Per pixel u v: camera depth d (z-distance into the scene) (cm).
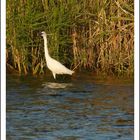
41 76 1903
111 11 1886
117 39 1872
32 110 1406
